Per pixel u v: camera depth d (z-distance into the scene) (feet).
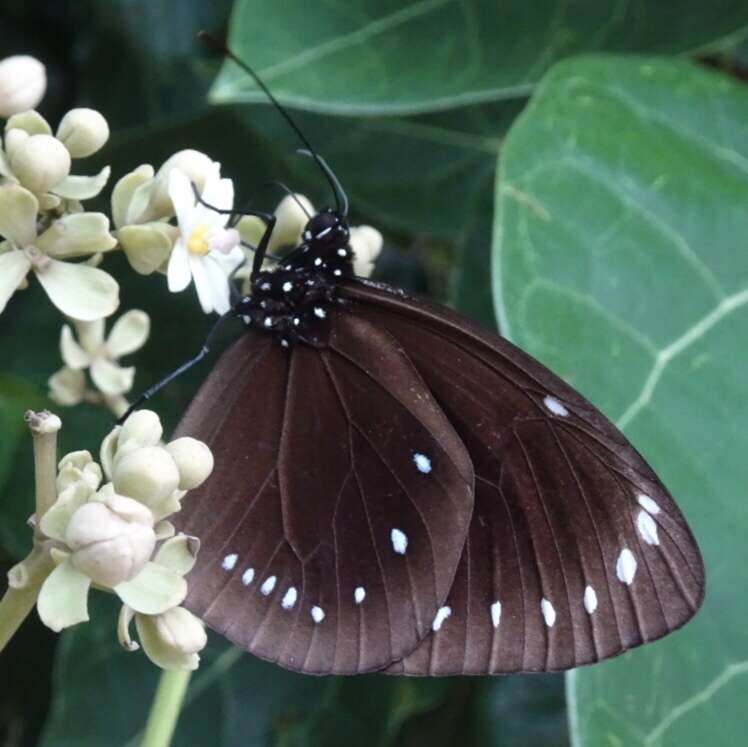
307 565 0.52
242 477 0.52
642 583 0.51
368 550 0.53
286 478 0.52
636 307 0.56
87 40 0.75
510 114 0.77
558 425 0.52
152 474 0.42
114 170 0.75
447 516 0.53
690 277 0.57
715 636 0.54
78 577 0.42
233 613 0.51
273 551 0.52
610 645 0.52
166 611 0.44
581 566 0.52
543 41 0.65
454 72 0.63
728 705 0.53
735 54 0.70
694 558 0.50
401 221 0.76
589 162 0.58
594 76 0.61
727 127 0.62
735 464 0.55
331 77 0.61
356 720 0.72
